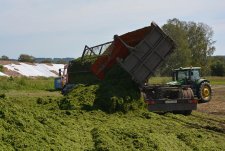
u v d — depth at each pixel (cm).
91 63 1903
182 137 1135
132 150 891
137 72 1559
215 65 9381
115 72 1645
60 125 1027
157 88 1658
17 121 888
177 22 9706
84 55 2089
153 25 1586
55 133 934
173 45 1608
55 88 3931
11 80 4306
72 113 1291
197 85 2150
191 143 1073
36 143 805
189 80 2178
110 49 1736
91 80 1888
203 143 1087
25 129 867
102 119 1272
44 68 7469
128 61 1549
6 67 6344
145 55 1572
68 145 865
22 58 9131
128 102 1457
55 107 1408
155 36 1585
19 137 802
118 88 1509
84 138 968
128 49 1584
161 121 1392
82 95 1473
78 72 2066
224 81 6844
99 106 1429
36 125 923
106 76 1659
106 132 1027
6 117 891
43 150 778
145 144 948
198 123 1485
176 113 1742
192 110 1856
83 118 1250
